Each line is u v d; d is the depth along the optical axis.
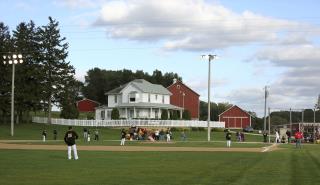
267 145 56.66
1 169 23.61
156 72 171.62
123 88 108.62
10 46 91.81
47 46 95.69
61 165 26.27
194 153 38.72
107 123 93.44
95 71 170.88
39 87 93.81
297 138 52.22
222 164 27.28
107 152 39.22
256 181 19.05
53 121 98.25
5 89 90.94
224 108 176.50
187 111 110.06
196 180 19.31
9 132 79.62
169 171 23.05
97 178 20.02
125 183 18.39
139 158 32.25
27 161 28.86
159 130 77.25
